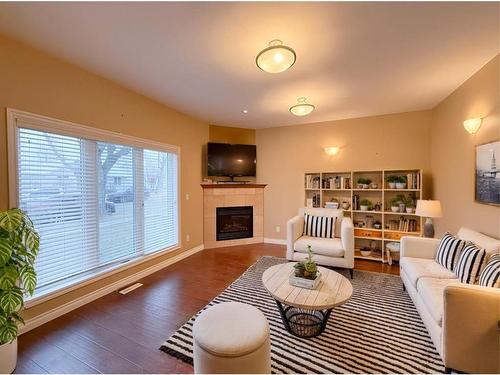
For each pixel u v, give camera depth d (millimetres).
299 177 4801
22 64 1992
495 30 1821
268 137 5059
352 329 2027
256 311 1588
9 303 1512
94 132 2564
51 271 2238
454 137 3021
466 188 2738
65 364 1662
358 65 2373
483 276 1735
